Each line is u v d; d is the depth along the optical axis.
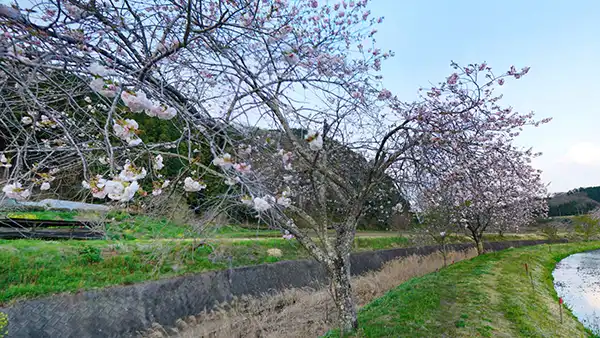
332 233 15.45
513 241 29.42
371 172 6.36
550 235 33.78
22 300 6.92
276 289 11.42
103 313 7.66
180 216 4.88
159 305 8.58
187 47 2.75
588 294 12.49
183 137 2.71
